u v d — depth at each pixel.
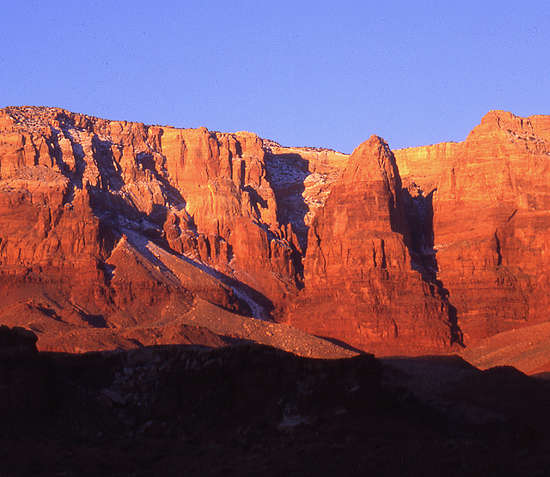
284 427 92.19
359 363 97.38
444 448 72.94
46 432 90.12
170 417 98.25
